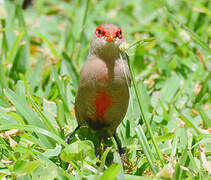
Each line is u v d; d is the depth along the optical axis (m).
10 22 14.24
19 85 9.99
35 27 15.73
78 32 14.65
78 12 16.25
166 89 11.73
